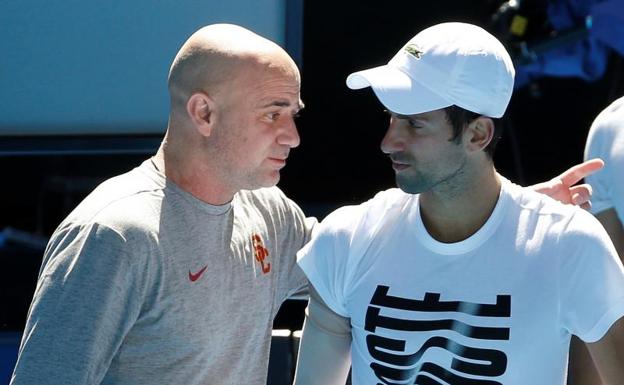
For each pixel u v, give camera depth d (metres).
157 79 12.14
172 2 12.02
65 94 12.19
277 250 10.23
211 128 9.43
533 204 9.04
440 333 8.93
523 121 24.47
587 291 8.74
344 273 9.32
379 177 22.45
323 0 22.33
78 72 12.14
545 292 8.77
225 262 9.59
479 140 8.95
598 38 20.20
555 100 24.31
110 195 9.33
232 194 9.64
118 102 12.20
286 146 9.60
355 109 22.34
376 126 22.33
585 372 10.77
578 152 24.38
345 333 9.66
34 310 9.08
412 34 22.53
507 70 8.98
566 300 8.80
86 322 8.93
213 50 9.41
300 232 10.54
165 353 9.38
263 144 9.48
